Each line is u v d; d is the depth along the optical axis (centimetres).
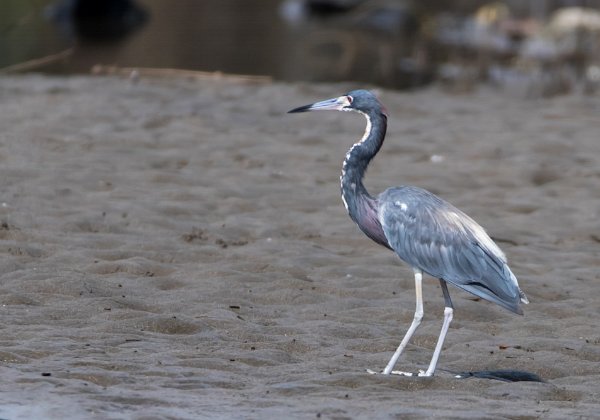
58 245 1424
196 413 855
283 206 1728
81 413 840
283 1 5525
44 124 2147
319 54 3838
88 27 4228
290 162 2031
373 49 4016
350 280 1364
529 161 2106
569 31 4162
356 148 1068
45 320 1136
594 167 2095
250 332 1134
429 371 991
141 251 1427
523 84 3253
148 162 1930
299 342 1105
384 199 1046
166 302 1228
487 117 2598
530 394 964
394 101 2766
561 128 2467
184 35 4172
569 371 1063
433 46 4153
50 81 2764
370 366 1048
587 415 895
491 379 998
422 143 2252
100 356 1015
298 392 939
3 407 846
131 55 3559
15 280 1259
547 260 1514
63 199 1650
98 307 1180
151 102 2517
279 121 2428
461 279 997
